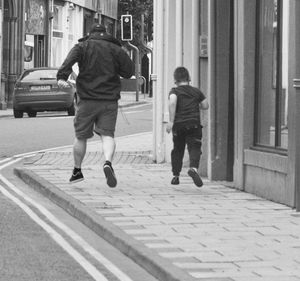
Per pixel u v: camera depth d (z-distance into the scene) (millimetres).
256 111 15602
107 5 75000
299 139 13094
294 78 13422
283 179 14086
